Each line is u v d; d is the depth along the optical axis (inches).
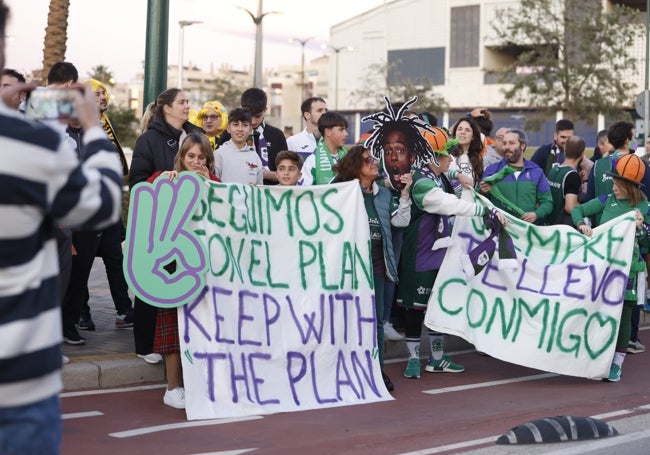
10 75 292.2
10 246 106.3
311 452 219.3
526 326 319.6
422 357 358.0
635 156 344.5
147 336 289.9
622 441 238.7
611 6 2586.1
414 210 317.1
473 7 2942.9
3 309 106.7
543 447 230.4
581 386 315.0
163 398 267.7
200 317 256.1
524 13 1772.9
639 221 325.7
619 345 327.0
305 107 382.3
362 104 3152.1
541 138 2632.9
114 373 282.4
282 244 279.0
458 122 349.7
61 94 116.3
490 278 324.5
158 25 376.5
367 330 290.7
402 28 3065.9
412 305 316.8
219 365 256.2
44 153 106.3
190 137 267.4
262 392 262.5
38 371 109.0
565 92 1759.4
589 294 316.5
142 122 343.3
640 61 2532.0
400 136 304.8
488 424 254.5
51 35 617.0
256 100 351.3
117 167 117.6
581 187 441.4
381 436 237.1
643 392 308.3
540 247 326.0
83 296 315.3
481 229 326.3
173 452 215.6
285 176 293.0
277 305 273.3
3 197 104.4
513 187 350.6
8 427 107.7
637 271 328.2
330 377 279.0
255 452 217.6
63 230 254.5
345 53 3206.2
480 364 349.1
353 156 295.6
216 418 249.4
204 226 261.7
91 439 224.4
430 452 222.4
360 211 292.5
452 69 2989.7
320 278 283.1
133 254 251.3
